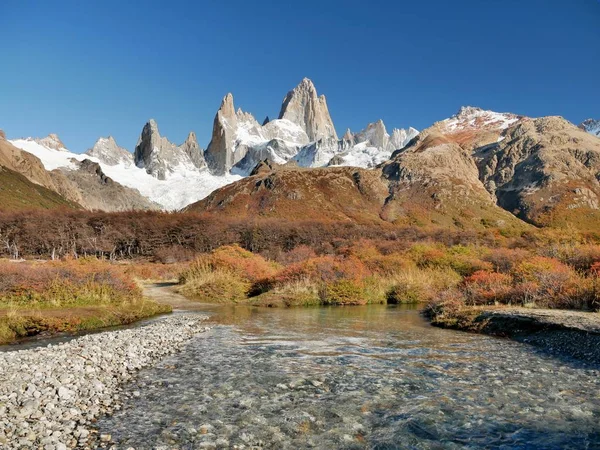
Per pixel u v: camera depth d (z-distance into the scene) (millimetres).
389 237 106250
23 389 10344
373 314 28500
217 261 46156
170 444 7797
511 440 7945
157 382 11719
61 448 7414
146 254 112750
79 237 112438
